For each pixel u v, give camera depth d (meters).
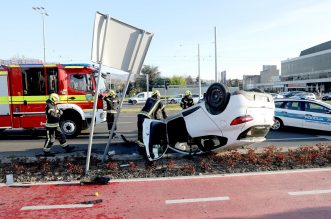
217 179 5.91
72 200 4.97
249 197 4.97
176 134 7.70
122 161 7.23
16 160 7.20
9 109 11.44
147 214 4.40
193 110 7.34
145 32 6.71
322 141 10.60
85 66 11.77
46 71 11.52
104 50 6.41
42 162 6.88
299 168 6.53
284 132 12.87
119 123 17.66
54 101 8.47
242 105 6.69
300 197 4.93
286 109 12.96
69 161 7.09
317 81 113.44
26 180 6.02
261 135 7.18
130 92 78.50
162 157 7.38
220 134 7.03
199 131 7.21
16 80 11.41
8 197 5.15
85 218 4.29
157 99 8.26
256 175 6.10
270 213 4.35
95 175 6.15
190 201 4.85
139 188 5.49
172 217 4.29
